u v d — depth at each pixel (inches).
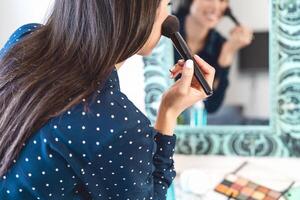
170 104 30.5
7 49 26.4
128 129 22.9
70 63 22.9
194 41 41.1
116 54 22.6
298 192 40.9
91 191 24.0
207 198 40.9
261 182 42.4
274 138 43.3
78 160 23.0
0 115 23.8
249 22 40.0
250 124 43.2
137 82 44.3
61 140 22.6
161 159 30.0
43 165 23.1
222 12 40.1
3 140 23.6
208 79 31.2
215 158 45.2
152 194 26.8
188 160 45.7
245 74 41.5
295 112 41.9
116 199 24.8
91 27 22.3
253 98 42.2
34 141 23.1
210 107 43.3
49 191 23.7
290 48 40.1
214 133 44.2
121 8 21.7
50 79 22.7
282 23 39.6
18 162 23.7
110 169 23.5
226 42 40.8
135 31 22.2
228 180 42.8
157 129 30.9
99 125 22.7
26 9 44.1
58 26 23.6
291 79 41.0
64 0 23.2
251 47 40.7
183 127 44.4
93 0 22.0
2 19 45.0
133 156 23.4
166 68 42.8
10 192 24.4
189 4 40.1
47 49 24.1
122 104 23.5
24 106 22.8
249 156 44.5
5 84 23.8
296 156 43.5
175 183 43.4
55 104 22.4
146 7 22.0
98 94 23.1
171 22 27.4
